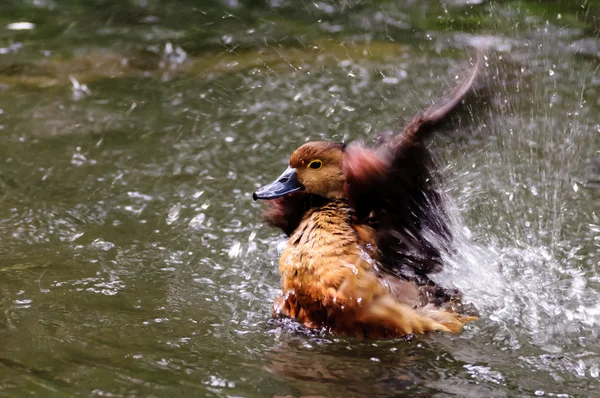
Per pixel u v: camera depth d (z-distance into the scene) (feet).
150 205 38.45
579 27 57.31
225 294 30.71
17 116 48.37
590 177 39.78
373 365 25.07
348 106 48.75
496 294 30.07
